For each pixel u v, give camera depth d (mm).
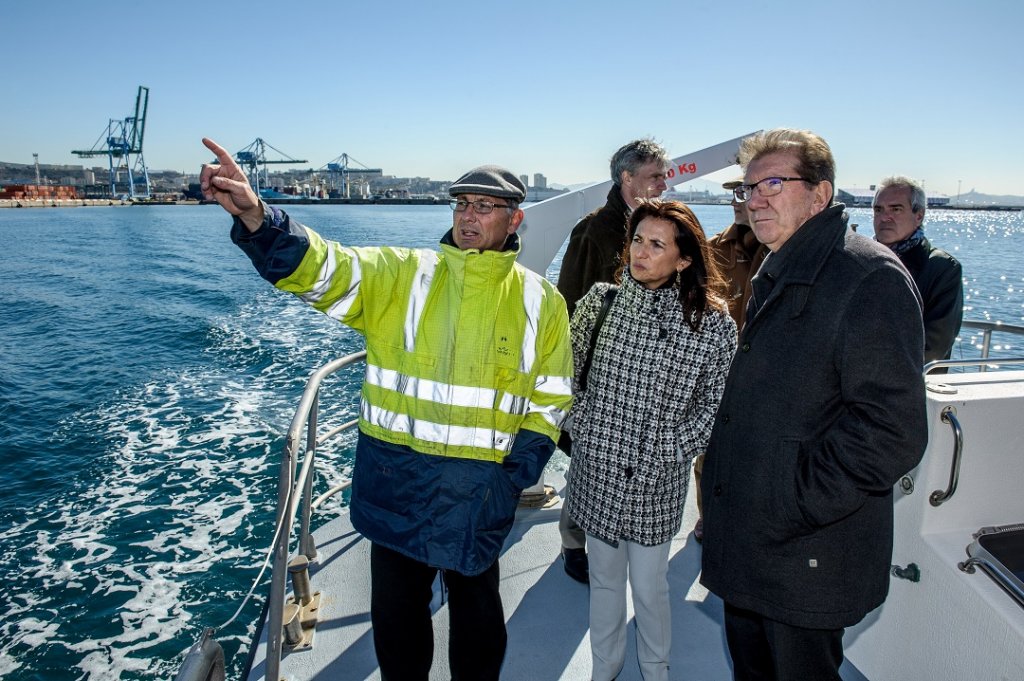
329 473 6113
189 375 9906
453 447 1460
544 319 1563
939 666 1563
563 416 1612
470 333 1460
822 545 1315
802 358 1282
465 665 1579
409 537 1457
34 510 5832
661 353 1666
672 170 3225
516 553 2547
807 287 1287
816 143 1332
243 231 1273
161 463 6695
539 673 1932
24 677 3896
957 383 1716
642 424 1673
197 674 851
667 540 1716
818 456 1245
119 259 28766
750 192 1390
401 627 1527
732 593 1431
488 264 1447
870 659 1799
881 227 2688
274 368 10109
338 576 2352
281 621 1488
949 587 1529
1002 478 1637
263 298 17266
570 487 1872
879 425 1160
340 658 1955
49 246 35375
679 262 1660
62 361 10984
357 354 1969
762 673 1511
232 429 7562
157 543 5258
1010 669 1368
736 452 1399
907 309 1184
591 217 2355
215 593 4648
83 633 4270
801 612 1328
